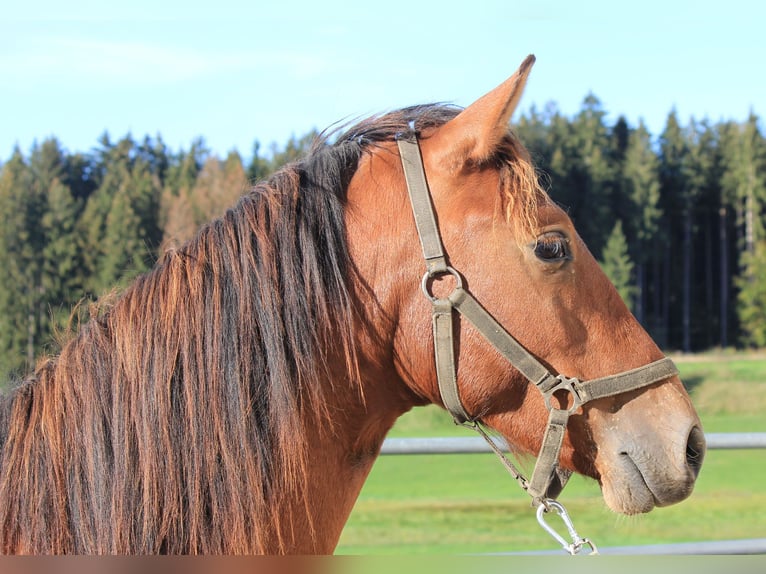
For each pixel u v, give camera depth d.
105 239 44.34
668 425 2.02
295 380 1.99
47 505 1.90
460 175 2.03
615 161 65.44
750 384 27.86
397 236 2.03
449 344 1.98
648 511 1.99
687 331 62.44
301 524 2.02
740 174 66.56
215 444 1.92
